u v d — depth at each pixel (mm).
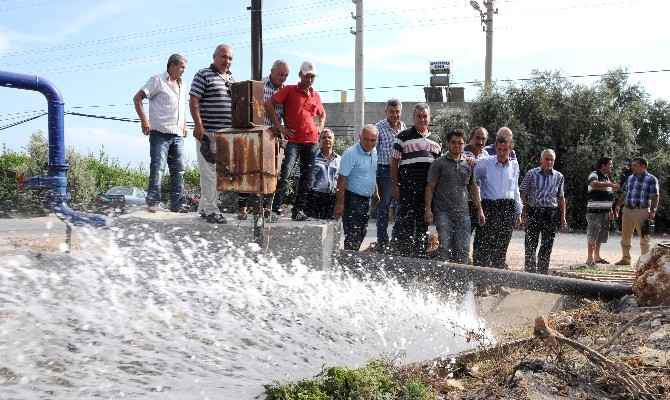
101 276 5027
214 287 5316
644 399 3477
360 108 26062
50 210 7043
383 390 3359
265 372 3533
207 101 6648
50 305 4074
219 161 6117
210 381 3262
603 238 11102
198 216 6668
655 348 4359
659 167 25609
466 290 6824
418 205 8047
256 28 14656
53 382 2988
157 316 4262
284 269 6219
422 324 5336
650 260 6074
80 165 24219
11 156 24094
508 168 8305
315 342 4359
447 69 34781
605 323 5199
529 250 9156
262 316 4781
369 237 14461
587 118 25719
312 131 7020
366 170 7883
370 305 5781
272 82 7484
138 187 27078
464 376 3910
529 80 26781
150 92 7168
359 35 25797
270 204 6273
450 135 7684
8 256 5262
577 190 25109
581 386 3627
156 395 2988
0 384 2902
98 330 3740
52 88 7414
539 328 3959
